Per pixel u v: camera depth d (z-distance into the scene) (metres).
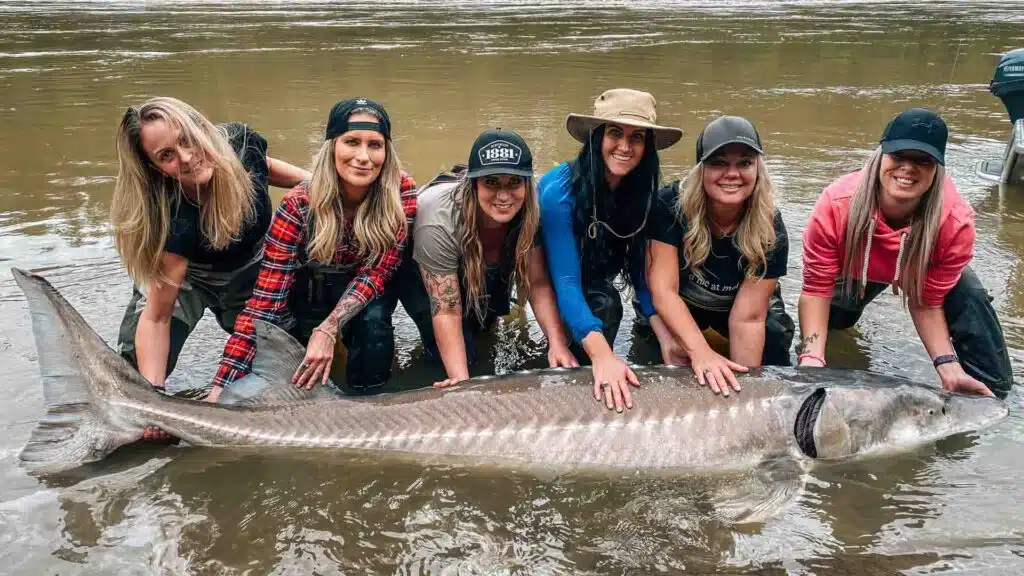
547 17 22.47
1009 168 7.37
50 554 3.08
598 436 3.75
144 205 3.84
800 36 18.23
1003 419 3.97
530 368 4.71
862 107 10.84
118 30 18.12
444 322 4.27
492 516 3.36
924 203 3.95
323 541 3.20
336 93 11.29
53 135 9.03
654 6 27.09
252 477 3.62
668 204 4.20
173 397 3.87
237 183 3.97
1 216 6.59
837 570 3.00
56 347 3.71
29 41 16.20
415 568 3.04
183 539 3.19
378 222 4.09
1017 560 3.04
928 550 3.11
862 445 3.81
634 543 3.18
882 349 4.80
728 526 3.28
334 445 3.81
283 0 27.64
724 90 11.88
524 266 4.29
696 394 3.87
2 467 3.61
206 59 14.01
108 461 3.73
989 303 4.24
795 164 8.20
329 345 4.05
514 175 3.86
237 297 4.48
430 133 9.15
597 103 4.16
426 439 3.80
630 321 5.37
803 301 4.41
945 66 14.30
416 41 16.78
